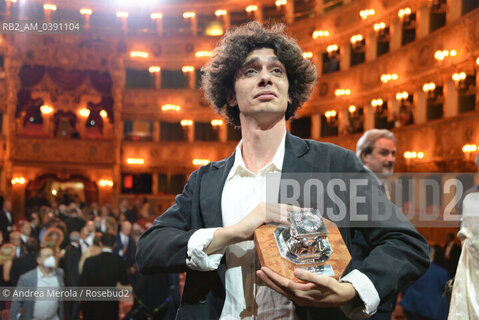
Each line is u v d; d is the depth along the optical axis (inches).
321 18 859.4
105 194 1010.1
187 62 1011.9
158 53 1011.9
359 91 785.6
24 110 954.1
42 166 961.5
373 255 47.1
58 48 951.0
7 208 496.7
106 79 1000.9
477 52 531.8
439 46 607.8
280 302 51.0
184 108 1012.5
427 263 47.6
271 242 45.7
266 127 55.8
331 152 54.7
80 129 997.8
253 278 52.8
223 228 49.9
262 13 936.9
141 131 1037.2
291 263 43.9
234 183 56.3
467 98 581.3
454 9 595.2
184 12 1002.1
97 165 994.1
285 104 55.8
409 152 616.1
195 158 999.6
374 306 43.6
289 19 907.4
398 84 695.7
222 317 52.4
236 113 64.1
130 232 286.2
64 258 210.1
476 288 63.9
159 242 53.0
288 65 57.4
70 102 979.3
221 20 1008.9
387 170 127.8
